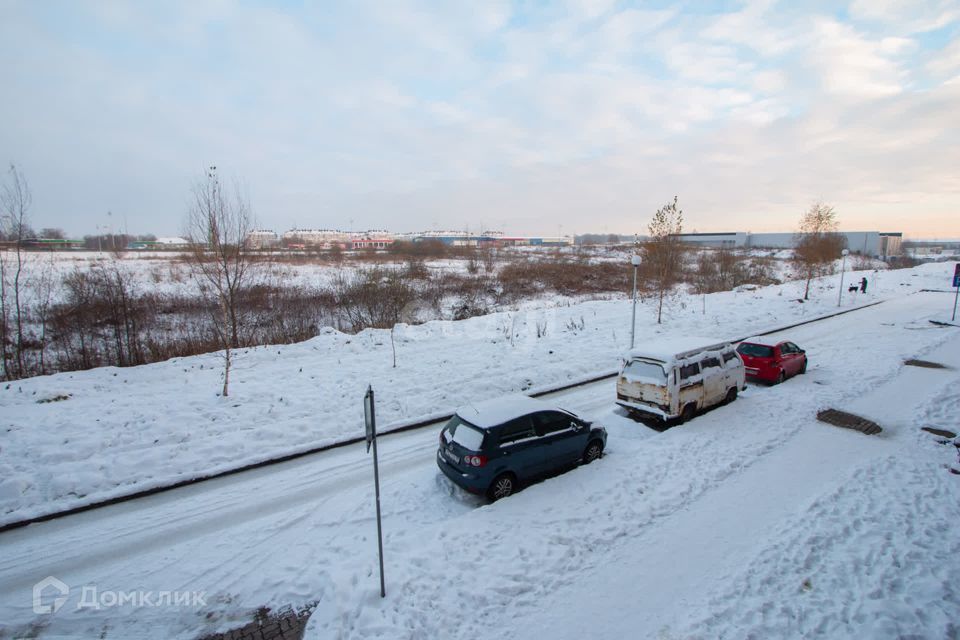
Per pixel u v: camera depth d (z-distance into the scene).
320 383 13.62
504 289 35.31
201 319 23.50
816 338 21.30
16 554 6.94
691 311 26.83
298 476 9.22
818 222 32.38
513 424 8.38
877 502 7.91
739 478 8.85
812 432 10.94
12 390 12.10
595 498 8.12
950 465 9.25
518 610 5.73
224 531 7.50
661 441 10.35
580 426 9.30
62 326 18.67
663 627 5.45
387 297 26.66
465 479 7.98
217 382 13.55
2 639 5.46
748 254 79.19
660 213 23.72
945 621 5.44
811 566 6.41
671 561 6.58
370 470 9.45
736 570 6.36
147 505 8.21
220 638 5.50
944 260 79.75
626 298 31.77
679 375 11.05
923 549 6.70
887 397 13.29
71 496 8.25
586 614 5.67
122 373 13.97
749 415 11.89
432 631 5.40
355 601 5.76
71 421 10.47
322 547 7.07
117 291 20.33
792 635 5.30
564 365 16.08
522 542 6.92
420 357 16.41
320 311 25.28
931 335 21.42
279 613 5.87
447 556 6.59
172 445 9.89
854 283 41.53
